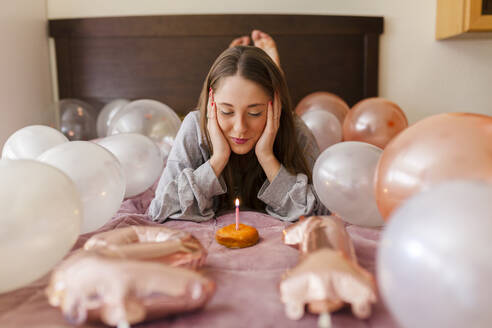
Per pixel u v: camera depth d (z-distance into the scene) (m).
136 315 0.48
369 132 1.65
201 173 1.05
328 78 2.39
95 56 2.34
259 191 1.09
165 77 2.36
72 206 0.63
